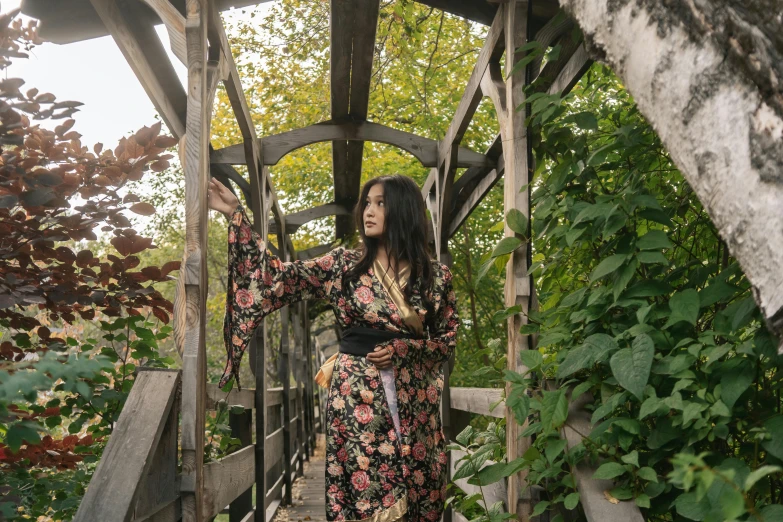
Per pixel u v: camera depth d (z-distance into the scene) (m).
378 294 2.47
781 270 0.97
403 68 8.21
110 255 2.56
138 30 3.16
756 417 1.64
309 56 8.82
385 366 2.38
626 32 1.17
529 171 2.64
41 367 1.23
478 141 8.73
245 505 4.18
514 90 2.67
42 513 2.66
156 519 1.98
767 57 0.99
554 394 1.96
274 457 5.42
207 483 2.65
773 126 0.98
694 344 1.72
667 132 1.14
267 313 2.44
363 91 4.50
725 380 1.58
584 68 3.08
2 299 2.10
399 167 9.20
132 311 2.73
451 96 8.96
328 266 2.54
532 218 2.61
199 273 2.28
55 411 2.59
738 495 0.89
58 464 2.54
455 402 4.52
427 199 6.12
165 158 2.51
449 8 3.66
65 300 2.45
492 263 2.50
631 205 1.97
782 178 0.97
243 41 8.55
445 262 5.38
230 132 9.80
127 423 2.03
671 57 1.09
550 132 2.42
